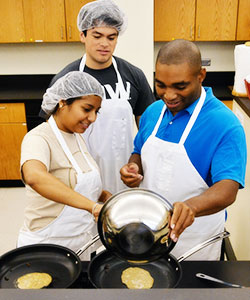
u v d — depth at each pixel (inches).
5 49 165.6
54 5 146.3
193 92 52.6
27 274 49.7
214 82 170.6
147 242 38.4
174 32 152.6
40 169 52.9
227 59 167.6
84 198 51.0
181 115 59.0
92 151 88.0
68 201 51.2
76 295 19.1
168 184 62.0
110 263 51.7
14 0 145.5
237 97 90.1
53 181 51.8
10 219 142.6
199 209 49.4
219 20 150.3
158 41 160.2
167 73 50.1
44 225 62.2
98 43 79.9
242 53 86.1
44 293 19.4
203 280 49.2
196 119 57.4
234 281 49.7
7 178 163.5
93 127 85.6
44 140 59.2
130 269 50.6
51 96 59.8
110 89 84.9
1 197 157.8
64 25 149.5
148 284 48.2
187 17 150.0
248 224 83.7
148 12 132.2
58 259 51.7
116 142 87.6
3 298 19.0
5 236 132.6
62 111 60.6
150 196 39.6
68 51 166.4
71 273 49.6
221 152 55.0
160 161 62.1
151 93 92.4
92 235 68.0
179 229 40.3
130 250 38.9
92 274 49.2
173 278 49.0
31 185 52.7
